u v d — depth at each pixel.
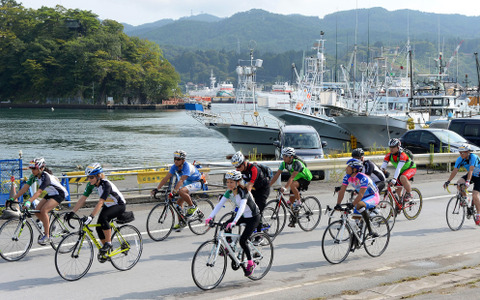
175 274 8.38
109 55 181.38
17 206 12.47
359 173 9.06
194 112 35.97
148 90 183.62
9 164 13.09
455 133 24.39
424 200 15.65
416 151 24.20
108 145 51.47
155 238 10.73
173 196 10.80
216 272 7.67
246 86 39.38
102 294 7.38
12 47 184.00
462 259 9.12
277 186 17.66
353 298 6.84
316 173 20.58
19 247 9.33
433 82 46.38
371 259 9.27
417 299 6.62
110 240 8.40
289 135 22.39
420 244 10.42
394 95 44.03
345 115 37.19
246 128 33.09
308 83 43.31
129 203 14.89
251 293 7.34
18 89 186.25
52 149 47.25
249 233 7.72
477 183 11.76
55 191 9.63
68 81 177.12
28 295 7.32
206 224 7.58
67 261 8.01
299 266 8.82
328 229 8.88
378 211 9.45
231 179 7.53
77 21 194.62
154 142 55.06
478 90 44.22
